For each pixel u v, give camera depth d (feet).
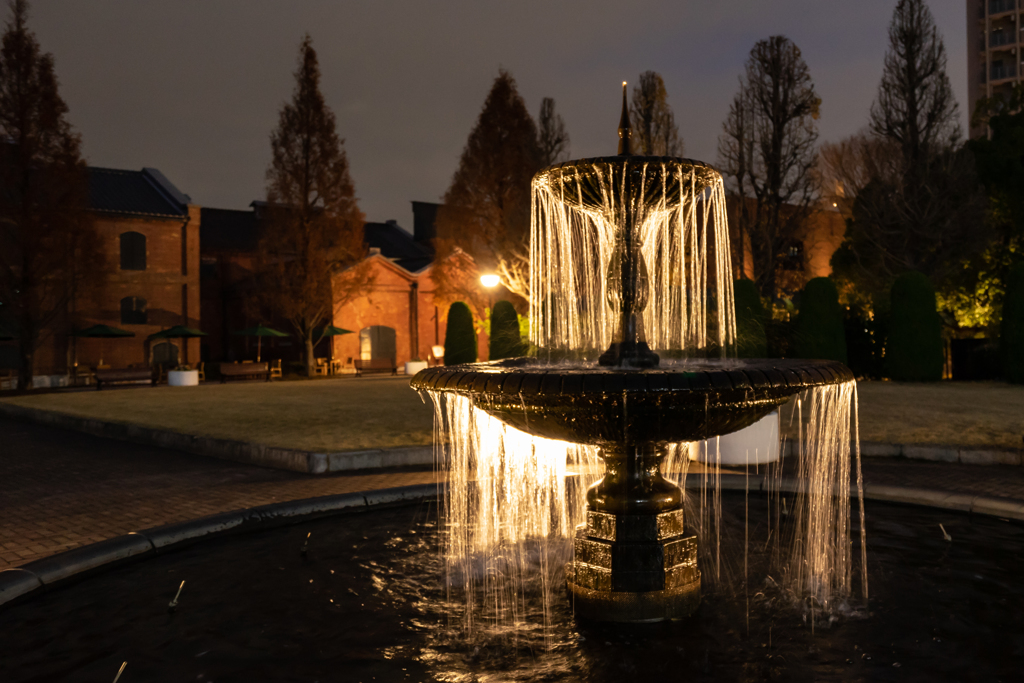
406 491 23.29
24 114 81.82
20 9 82.12
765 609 13.74
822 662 11.41
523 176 99.96
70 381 101.81
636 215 15.17
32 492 24.61
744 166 85.05
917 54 78.64
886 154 81.35
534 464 26.84
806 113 83.35
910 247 81.87
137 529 19.24
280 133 105.50
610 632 12.82
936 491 21.50
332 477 26.96
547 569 16.48
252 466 30.19
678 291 56.34
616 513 13.80
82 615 13.60
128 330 109.50
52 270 84.99
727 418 12.87
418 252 160.97
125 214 108.37
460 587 15.26
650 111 85.25
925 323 63.62
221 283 134.41
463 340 89.76
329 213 106.01
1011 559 16.47
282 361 123.44
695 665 11.38
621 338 15.33
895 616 13.24
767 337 69.36
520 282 98.27
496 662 11.56
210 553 17.75
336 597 14.64
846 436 22.76
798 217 85.20
